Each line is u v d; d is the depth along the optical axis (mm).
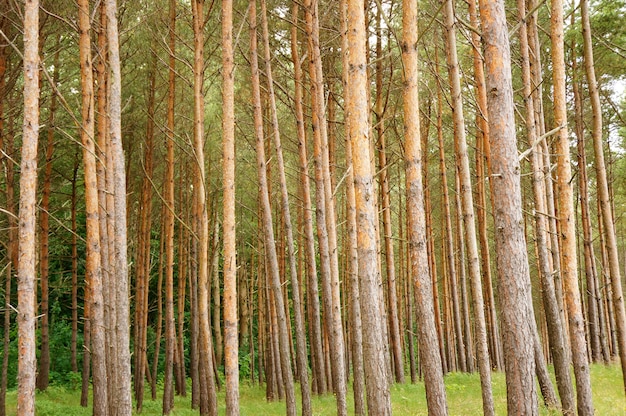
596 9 10766
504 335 4738
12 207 12336
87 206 8672
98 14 10828
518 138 14930
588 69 8031
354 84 5902
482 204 15891
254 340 27406
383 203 15266
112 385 9188
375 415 5590
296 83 11367
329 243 10492
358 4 5973
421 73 14094
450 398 12328
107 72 10227
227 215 8078
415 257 6332
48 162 13680
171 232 13891
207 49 12820
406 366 24578
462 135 8367
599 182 7965
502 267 4777
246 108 14648
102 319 8742
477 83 9562
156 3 12047
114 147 8297
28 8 6387
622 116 15570
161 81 13961
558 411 8555
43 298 16016
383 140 14039
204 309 10195
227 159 8164
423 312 6227
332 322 10133
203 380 13609
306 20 10844
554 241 10586
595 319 16781
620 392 11055
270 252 10391
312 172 16828
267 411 13406
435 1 11219
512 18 11648
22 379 6035
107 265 9539
